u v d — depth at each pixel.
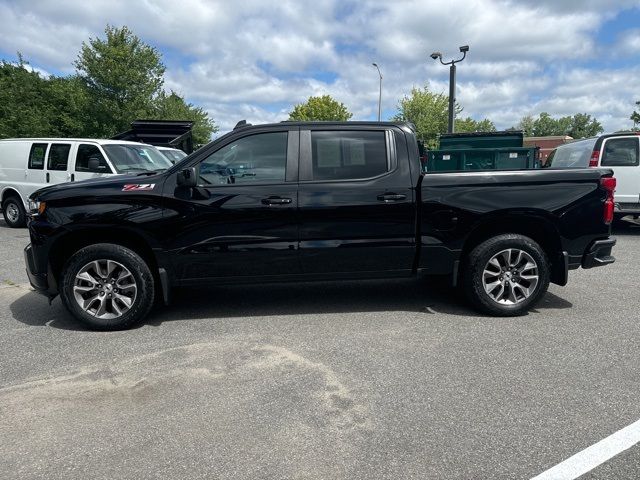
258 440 2.70
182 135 15.45
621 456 2.52
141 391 3.28
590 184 4.58
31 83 29.59
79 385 3.37
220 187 4.43
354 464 2.48
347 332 4.35
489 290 4.68
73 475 2.43
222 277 4.55
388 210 4.53
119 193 4.38
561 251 4.65
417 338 4.18
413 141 4.66
